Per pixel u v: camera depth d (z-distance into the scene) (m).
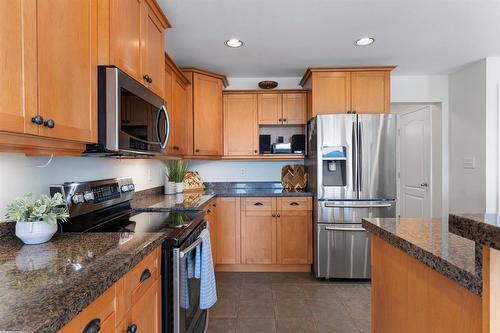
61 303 0.67
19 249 1.09
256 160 3.74
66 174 1.67
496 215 0.69
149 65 1.80
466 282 0.72
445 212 3.75
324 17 2.23
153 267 1.27
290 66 3.35
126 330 0.99
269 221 3.26
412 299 1.02
